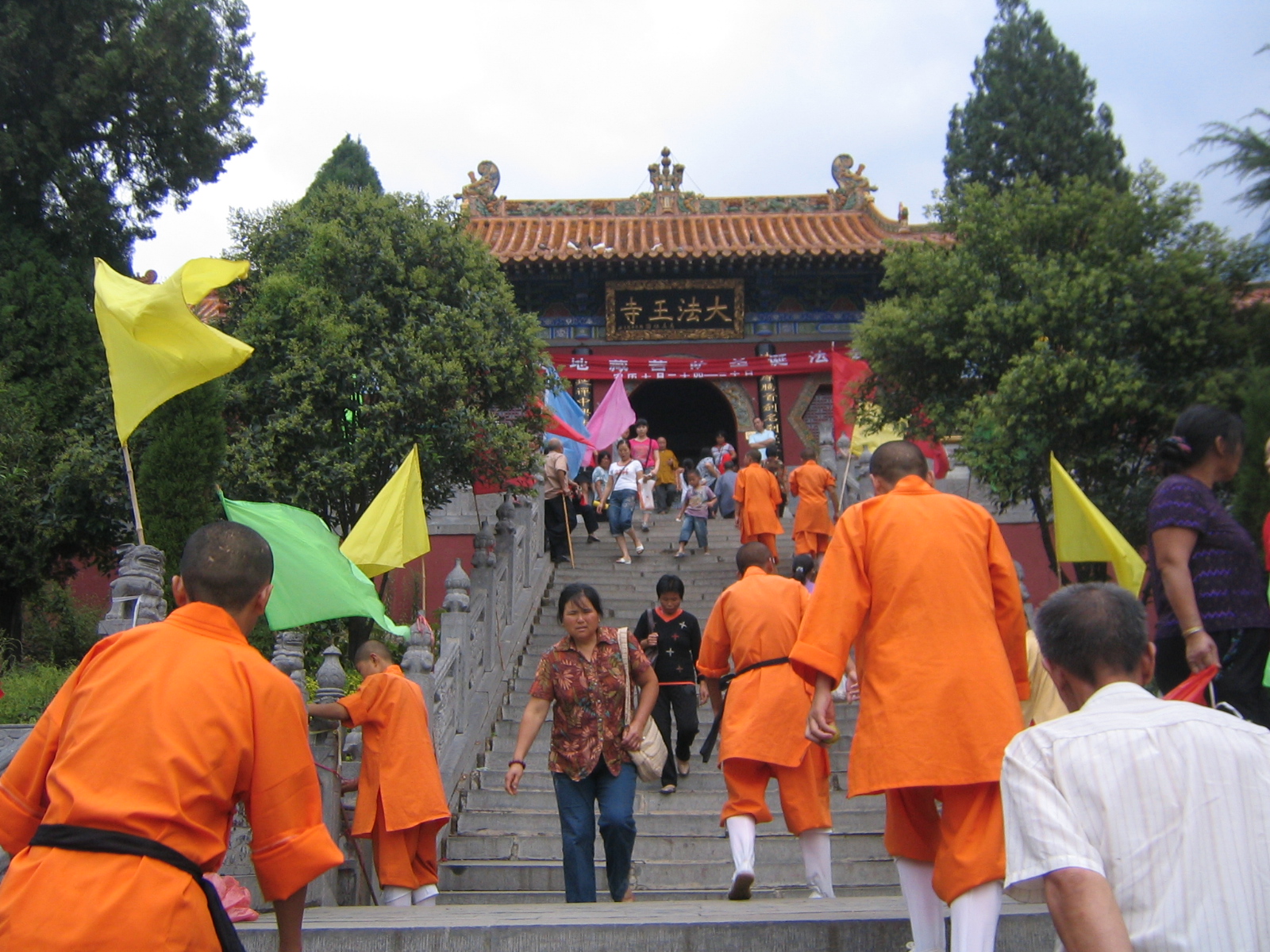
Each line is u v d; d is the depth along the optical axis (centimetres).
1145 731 262
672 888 823
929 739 394
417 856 703
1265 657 479
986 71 2277
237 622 322
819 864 622
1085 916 243
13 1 1292
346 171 2812
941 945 414
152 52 1330
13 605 1314
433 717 894
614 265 2241
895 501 436
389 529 833
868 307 1619
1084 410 1342
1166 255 1401
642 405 3359
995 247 1494
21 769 298
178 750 282
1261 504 982
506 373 1358
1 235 1310
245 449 1230
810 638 424
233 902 569
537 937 458
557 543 1606
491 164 2575
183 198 1435
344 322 1277
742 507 1521
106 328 577
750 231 2458
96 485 1216
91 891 265
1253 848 250
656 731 664
